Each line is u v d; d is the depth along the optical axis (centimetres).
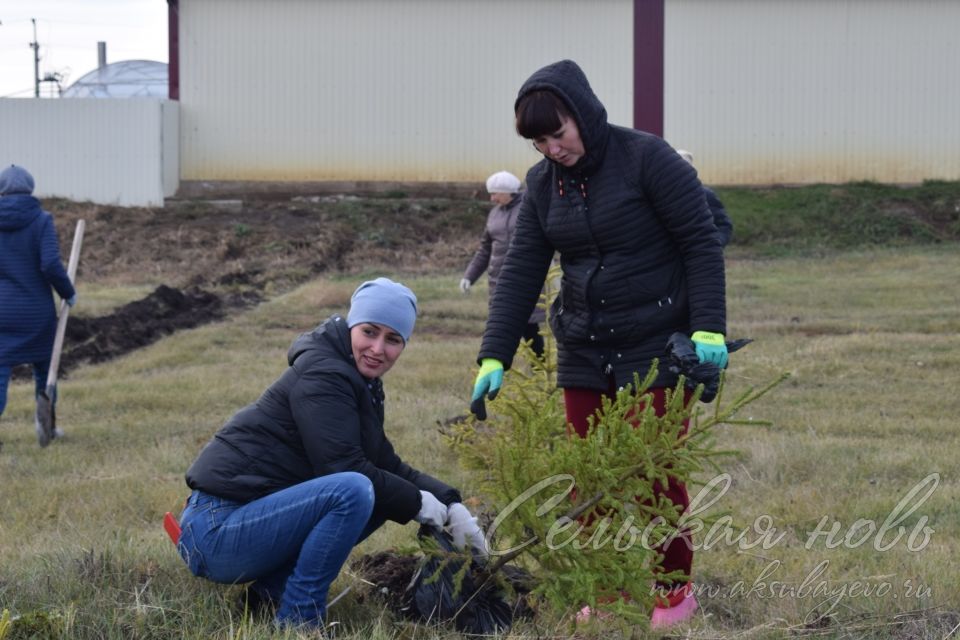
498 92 3047
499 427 545
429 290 1916
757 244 2644
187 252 2453
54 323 891
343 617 435
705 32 3028
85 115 2919
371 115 3052
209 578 429
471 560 435
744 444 796
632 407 429
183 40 3022
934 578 493
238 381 1129
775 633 434
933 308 1670
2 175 870
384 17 3030
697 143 3056
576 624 420
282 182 3053
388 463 454
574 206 447
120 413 993
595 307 451
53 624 390
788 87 3038
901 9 3016
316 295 1802
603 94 3044
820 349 1248
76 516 636
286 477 424
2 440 885
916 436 850
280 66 3036
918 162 3044
